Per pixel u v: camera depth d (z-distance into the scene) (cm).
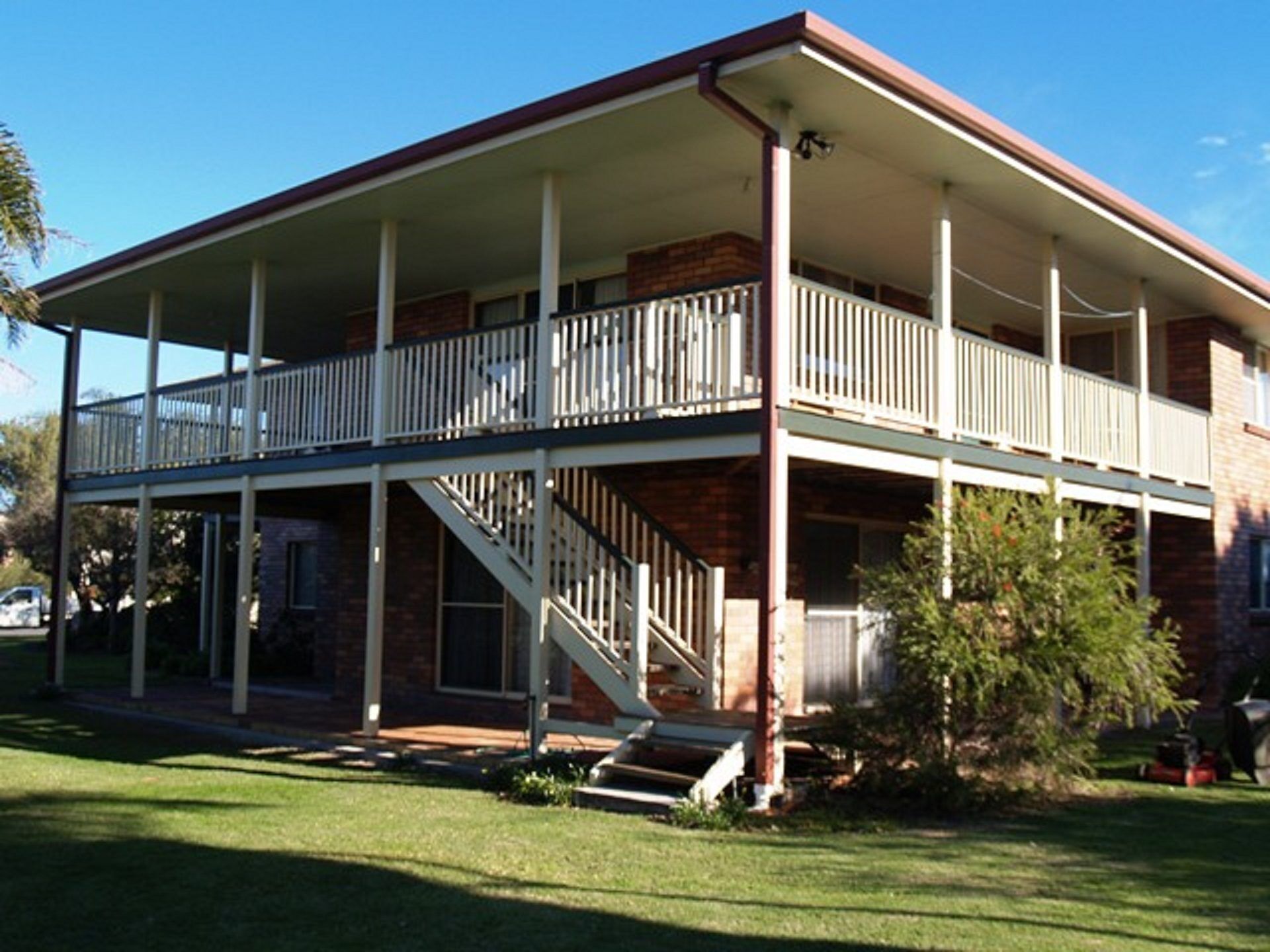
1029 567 955
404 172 1152
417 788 1013
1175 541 1694
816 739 970
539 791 952
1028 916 614
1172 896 659
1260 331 1792
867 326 1057
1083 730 996
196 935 581
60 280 1639
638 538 1206
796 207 1232
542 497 1102
